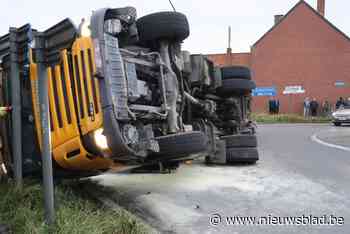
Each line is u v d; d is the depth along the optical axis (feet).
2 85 16.76
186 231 14.29
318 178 23.50
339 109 87.45
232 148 28.27
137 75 15.92
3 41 15.93
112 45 13.84
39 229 11.68
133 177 23.82
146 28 17.13
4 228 12.34
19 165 15.47
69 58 14.38
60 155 14.64
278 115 108.06
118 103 13.60
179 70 18.26
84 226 12.09
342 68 122.62
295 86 125.39
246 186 21.47
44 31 12.32
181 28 17.28
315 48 124.06
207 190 20.48
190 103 22.53
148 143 15.20
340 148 38.55
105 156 14.17
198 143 17.13
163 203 17.95
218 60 131.75
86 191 18.44
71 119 14.23
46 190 12.23
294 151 36.73
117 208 15.58
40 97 12.26
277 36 126.41
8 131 16.66
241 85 29.53
